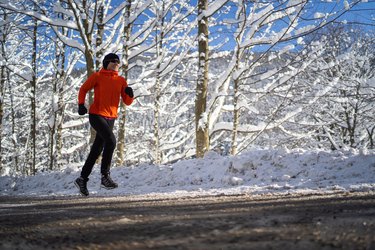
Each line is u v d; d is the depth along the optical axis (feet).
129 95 16.02
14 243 3.75
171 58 38.99
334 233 3.32
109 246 3.28
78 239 3.79
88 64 38.91
